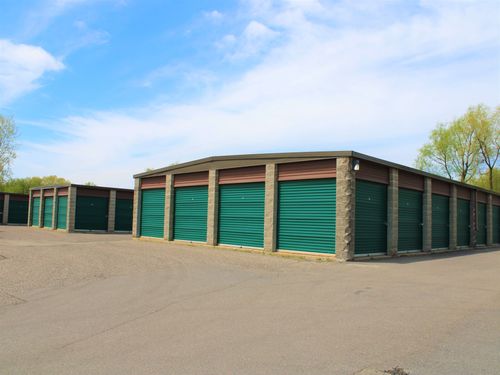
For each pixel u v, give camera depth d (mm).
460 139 43875
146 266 13531
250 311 7684
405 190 20516
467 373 4695
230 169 20516
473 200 28625
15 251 16781
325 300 8617
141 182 26500
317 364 4980
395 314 7457
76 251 17531
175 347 5660
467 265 15664
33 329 6598
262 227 18797
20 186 72562
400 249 19844
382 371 4750
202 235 21844
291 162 17719
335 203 16312
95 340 6012
